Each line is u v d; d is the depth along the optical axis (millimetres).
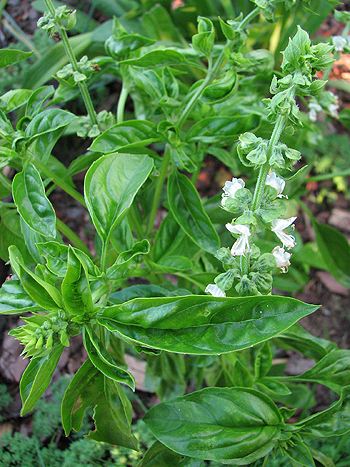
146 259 248
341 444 298
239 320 178
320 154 425
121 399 203
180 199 255
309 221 427
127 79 283
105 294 203
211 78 245
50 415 327
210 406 214
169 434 211
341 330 397
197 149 282
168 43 354
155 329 181
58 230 284
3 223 264
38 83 379
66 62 382
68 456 304
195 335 179
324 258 363
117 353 267
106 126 264
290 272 373
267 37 384
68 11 232
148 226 296
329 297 406
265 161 166
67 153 411
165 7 394
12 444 309
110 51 270
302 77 163
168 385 323
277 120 168
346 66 420
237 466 267
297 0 335
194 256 285
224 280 183
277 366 349
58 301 183
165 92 264
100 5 423
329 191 433
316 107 312
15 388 354
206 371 320
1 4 370
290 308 175
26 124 242
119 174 205
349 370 239
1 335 370
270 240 338
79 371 196
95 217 200
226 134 251
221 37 394
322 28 474
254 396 216
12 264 184
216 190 430
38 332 181
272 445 216
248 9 391
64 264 196
